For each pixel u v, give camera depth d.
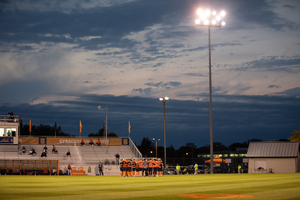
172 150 143.00
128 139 76.88
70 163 63.31
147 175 41.34
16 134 67.62
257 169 56.88
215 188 18.95
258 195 14.92
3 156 63.50
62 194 16.16
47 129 117.31
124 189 19.11
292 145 55.78
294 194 15.21
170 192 16.92
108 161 62.78
